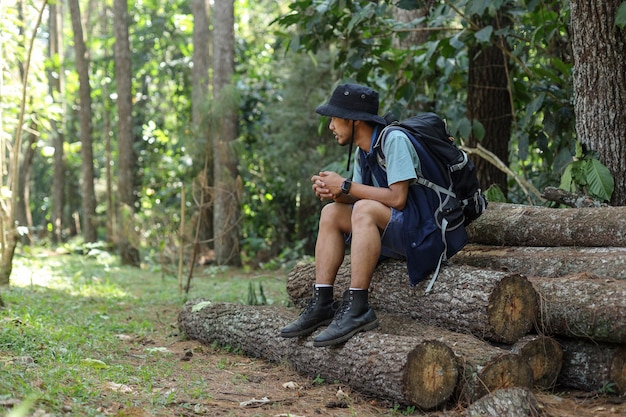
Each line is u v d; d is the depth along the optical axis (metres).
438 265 4.35
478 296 4.12
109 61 22.11
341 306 4.34
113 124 26.56
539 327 4.27
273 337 4.96
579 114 5.90
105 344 5.48
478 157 8.28
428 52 7.44
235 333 5.37
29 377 3.78
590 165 5.62
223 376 4.61
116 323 6.68
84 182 18.56
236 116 13.63
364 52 7.97
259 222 17.20
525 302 4.18
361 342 4.12
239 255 14.24
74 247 17.64
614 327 3.96
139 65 22.91
